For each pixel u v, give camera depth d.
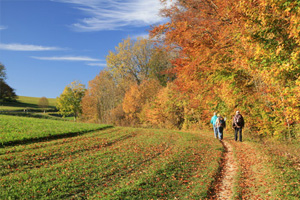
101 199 7.32
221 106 24.36
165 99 38.81
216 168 10.80
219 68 19.50
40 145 15.04
